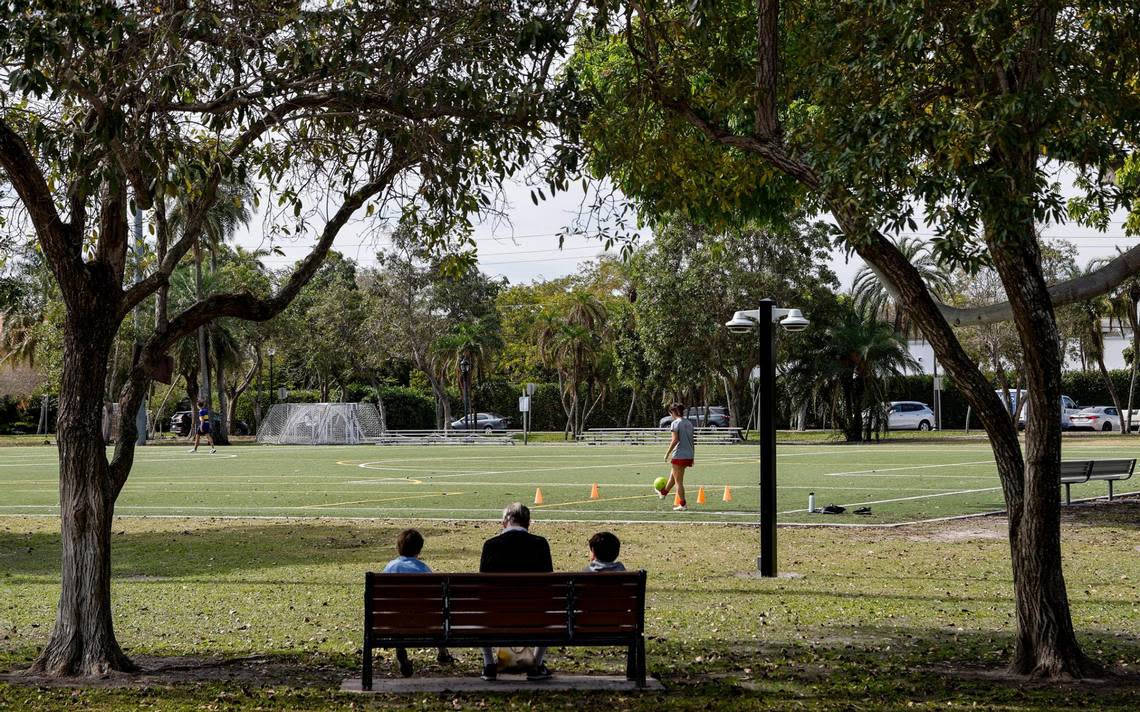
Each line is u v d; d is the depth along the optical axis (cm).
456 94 971
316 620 1154
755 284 6069
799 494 2570
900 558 1566
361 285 7594
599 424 8169
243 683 851
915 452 4669
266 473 3550
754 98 1002
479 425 7838
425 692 816
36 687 831
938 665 920
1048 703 779
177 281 6656
